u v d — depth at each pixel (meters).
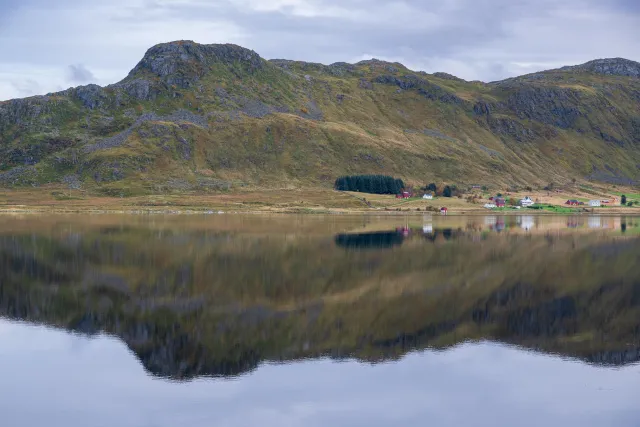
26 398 44.78
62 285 82.38
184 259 103.94
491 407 43.44
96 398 44.84
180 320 64.94
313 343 57.19
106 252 111.62
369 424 40.91
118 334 59.94
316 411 42.69
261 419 41.56
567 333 60.75
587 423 41.19
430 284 83.62
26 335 59.62
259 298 74.94
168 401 44.28
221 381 48.03
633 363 52.16
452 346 56.50
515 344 57.16
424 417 41.94
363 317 66.19
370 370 50.28
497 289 80.88
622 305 72.38
